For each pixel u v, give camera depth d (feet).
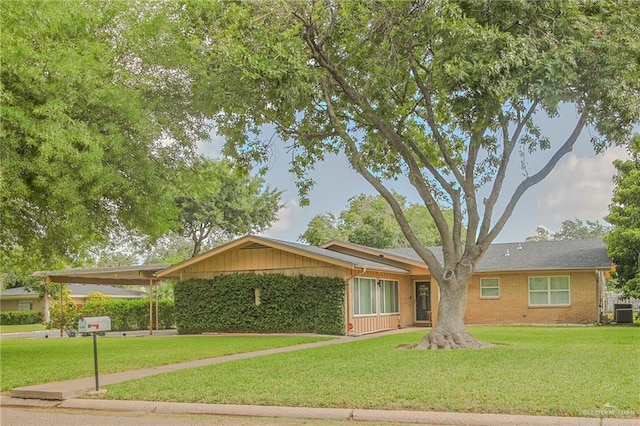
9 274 142.51
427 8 44.65
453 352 45.27
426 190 52.31
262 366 39.93
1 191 39.93
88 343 66.44
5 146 40.68
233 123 53.36
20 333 110.01
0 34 38.63
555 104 42.01
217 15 48.85
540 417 23.85
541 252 94.58
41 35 42.55
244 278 80.07
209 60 48.06
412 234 52.29
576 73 43.47
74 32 44.83
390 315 88.94
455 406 25.77
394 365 38.04
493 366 36.42
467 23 41.32
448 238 51.78
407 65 49.73
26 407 31.30
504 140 50.96
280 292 77.61
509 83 39.83
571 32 42.37
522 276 91.30
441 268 51.72
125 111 45.14
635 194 79.25
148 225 52.65
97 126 44.47
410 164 53.06
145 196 49.88
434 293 92.89
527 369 34.86
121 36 47.52
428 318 96.32
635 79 43.80
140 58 49.01
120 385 33.76
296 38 45.98
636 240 76.89
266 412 27.20
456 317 50.67
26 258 58.44
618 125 46.26
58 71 40.45
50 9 42.01
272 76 43.93
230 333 80.02
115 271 85.71
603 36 41.86
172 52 49.08
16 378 37.81
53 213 49.62
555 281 89.56
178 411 28.48
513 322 90.99
